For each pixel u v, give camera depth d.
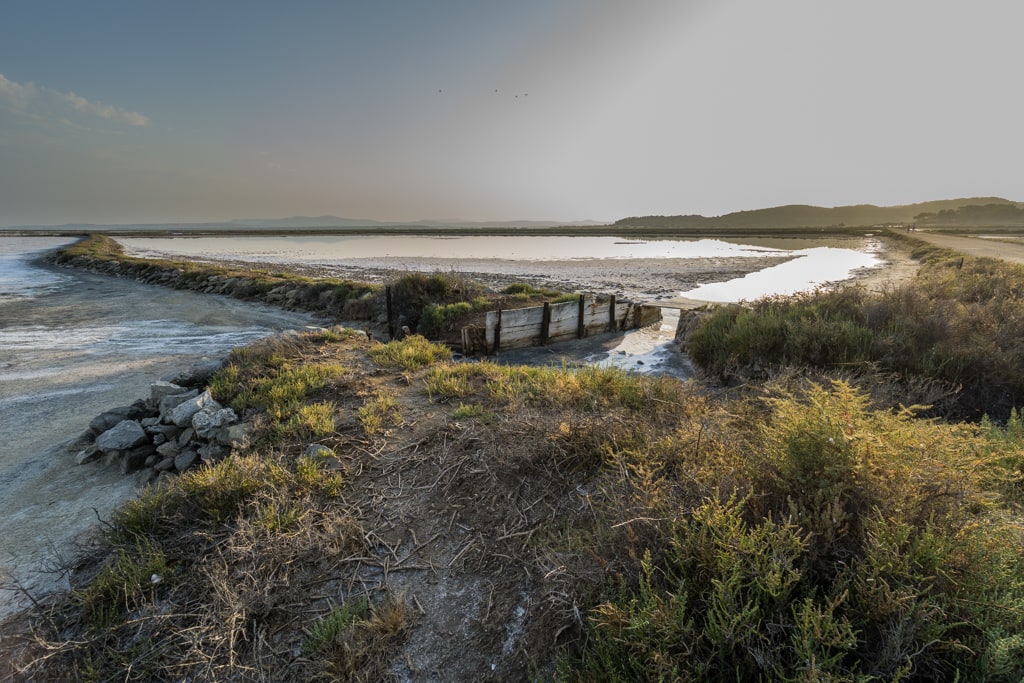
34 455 5.50
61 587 3.24
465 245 75.81
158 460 5.03
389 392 6.27
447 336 12.87
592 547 2.63
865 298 9.05
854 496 2.30
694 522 2.30
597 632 2.06
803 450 2.46
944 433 2.66
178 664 2.49
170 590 2.98
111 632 2.73
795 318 8.48
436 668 2.40
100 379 8.65
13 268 32.59
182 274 23.81
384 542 3.29
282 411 5.51
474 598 2.77
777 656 1.75
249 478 3.89
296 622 2.71
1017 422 4.03
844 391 2.85
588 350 11.86
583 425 4.16
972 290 10.00
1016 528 2.22
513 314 11.73
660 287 23.84
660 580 2.27
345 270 32.16
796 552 1.98
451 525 3.41
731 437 3.33
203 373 7.14
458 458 4.20
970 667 1.67
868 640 1.82
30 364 9.70
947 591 1.86
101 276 27.75
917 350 6.62
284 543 3.18
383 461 4.37
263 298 18.91
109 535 3.54
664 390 5.47
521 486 3.70
